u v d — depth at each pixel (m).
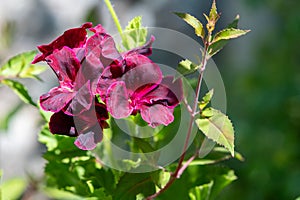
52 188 0.65
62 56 0.51
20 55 0.67
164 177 0.56
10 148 1.37
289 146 1.43
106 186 0.59
